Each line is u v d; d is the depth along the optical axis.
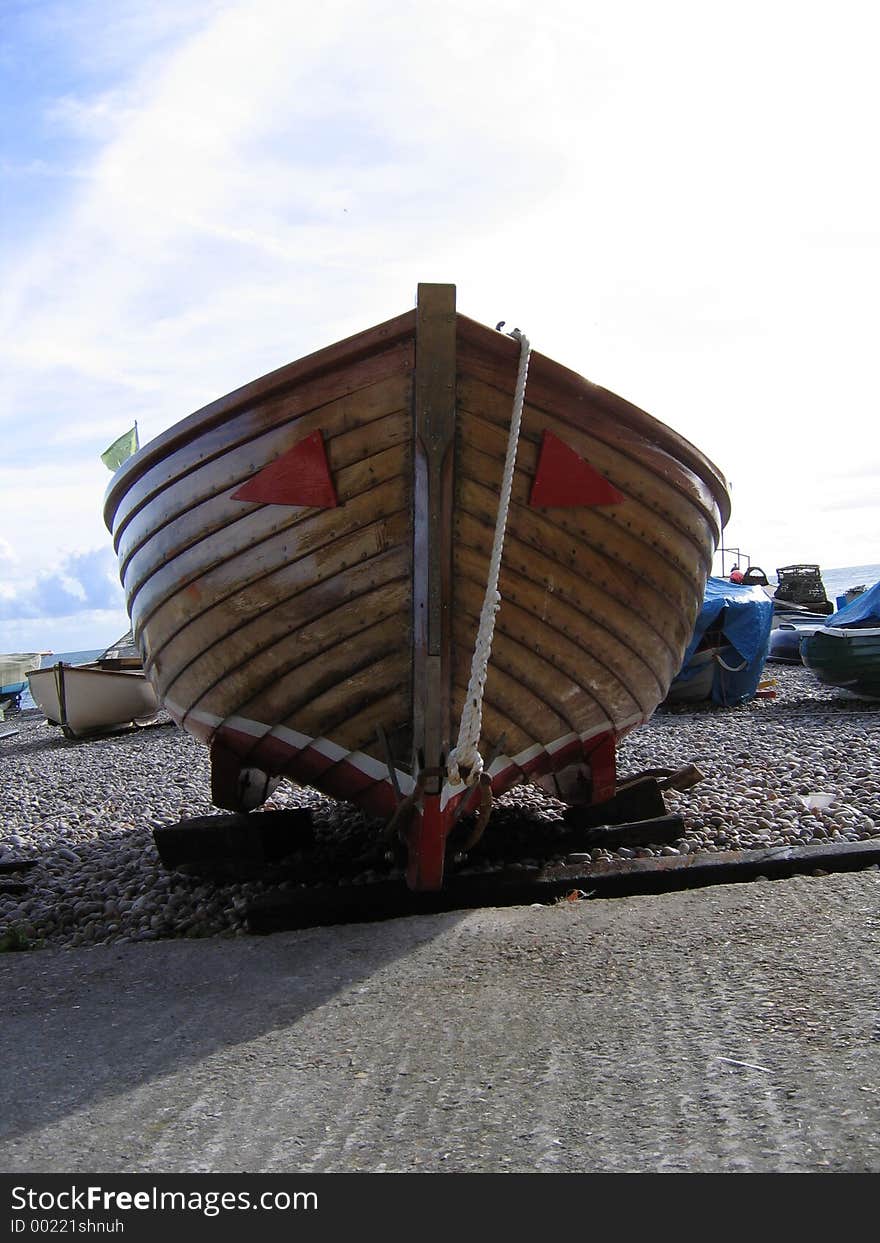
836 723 10.23
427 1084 2.73
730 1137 2.29
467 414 4.11
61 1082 2.92
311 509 4.23
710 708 12.91
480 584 4.34
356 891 4.66
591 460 4.41
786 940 3.61
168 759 11.99
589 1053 2.82
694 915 4.04
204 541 4.50
